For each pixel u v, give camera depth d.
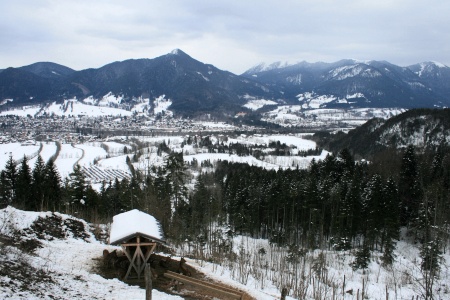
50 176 62.38
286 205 61.88
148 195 55.56
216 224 62.72
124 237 23.36
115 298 19.53
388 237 49.16
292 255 43.06
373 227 53.66
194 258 36.72
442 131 115.12
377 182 57.00
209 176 101.75
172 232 48.19
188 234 48.31
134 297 20.23
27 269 19.95
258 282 31.56
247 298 24.05
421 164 69.25
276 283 33.50
